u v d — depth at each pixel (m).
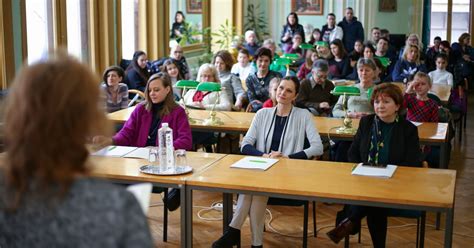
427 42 13.46
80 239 1.23
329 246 4.08
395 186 3.07
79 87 1.25
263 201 3.66
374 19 13.54
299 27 11.79
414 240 4.21
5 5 5.87
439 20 13.73
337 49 8.51
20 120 1.23
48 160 1.23
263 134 4.10
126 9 8.60
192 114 5.46
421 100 5.22
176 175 3.26
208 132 5.36
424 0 13.35
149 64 7.91
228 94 6.44
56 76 1.24
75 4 7.27
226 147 5.68
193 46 10.84
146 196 1.59
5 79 5.92
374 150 3.68
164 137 3.35
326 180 3.18
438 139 4.46
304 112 4.09
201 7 11.28
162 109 4.16
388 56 9.87
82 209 1.23
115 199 1.25
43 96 1.23
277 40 13.80
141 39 9.04
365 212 3.50
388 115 3.64
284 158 3.69
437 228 4.45
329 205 5.02
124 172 3.29
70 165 1.25
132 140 4.21
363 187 3.04
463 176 6.19
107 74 5.86
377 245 3.46
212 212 4.80
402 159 3.65
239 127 4.92
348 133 4.67
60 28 6.88
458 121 7.93
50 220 1.24
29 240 1.25
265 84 6.28
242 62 7.88
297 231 4.38
